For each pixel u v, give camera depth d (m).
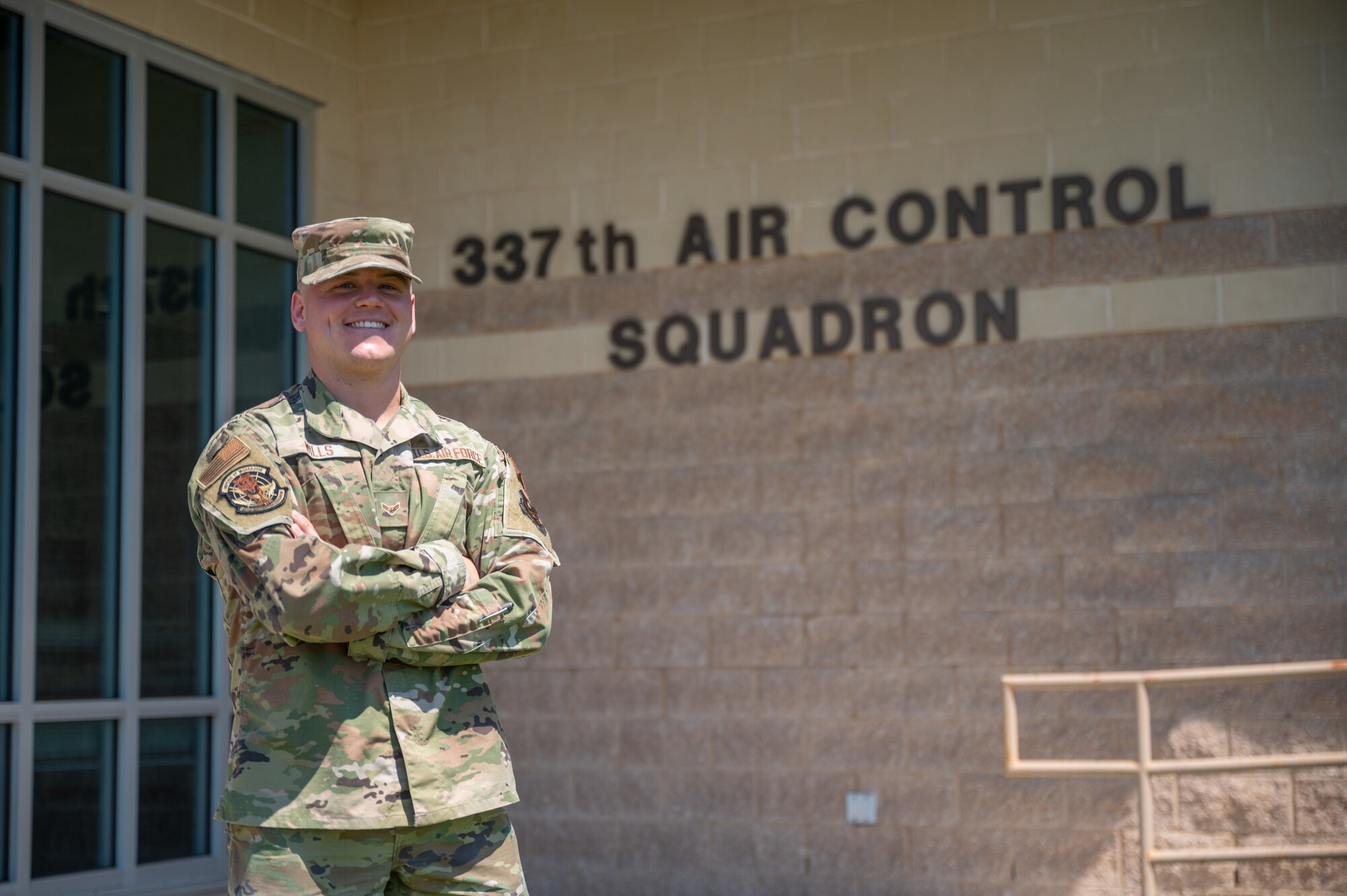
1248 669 4.91
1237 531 6.56
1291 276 6.58
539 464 7.60
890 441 7.04
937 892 6.76
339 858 2.72
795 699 7.05
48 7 6.47
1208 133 6.73
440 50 8.02
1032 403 6.86
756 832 7.04
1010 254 6.95
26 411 6.26
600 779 7.31
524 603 2.93
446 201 7.93
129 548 6.69
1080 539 6.74
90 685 6.50
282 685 2.76
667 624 7.29
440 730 2.84
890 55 7.21
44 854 6.24
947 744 6.82
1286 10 6.67
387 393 3.00
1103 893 6.55
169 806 6.85
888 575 6.98
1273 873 6.40
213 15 7.27
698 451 7.33
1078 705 6.67
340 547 2.85
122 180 6.84
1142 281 6.77
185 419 7.09
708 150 7.46
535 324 7.69
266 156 7.67
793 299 7.25
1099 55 6.90
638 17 7.66
